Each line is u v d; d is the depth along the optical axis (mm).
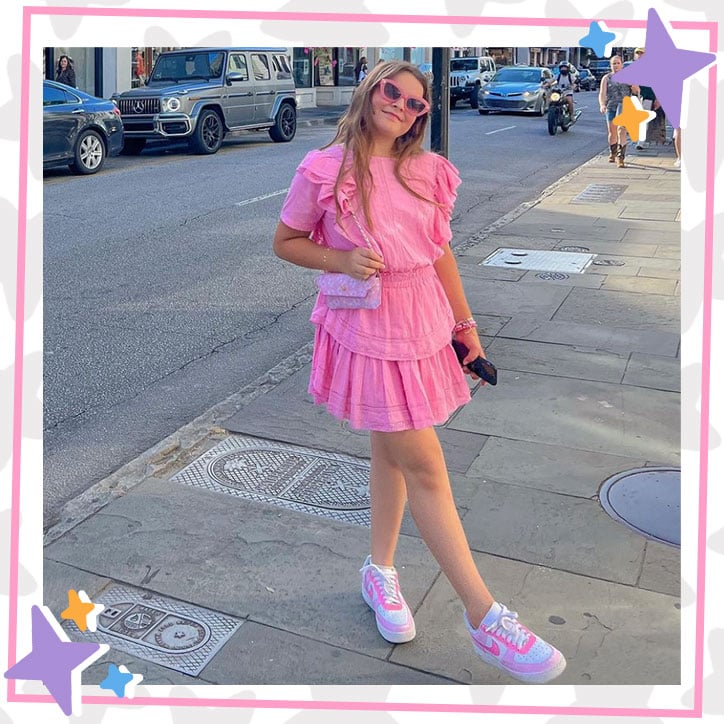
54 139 12664
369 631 2883
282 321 6488
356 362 2592
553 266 7805
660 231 9430
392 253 2510
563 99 20578
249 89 17141
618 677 2691
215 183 12602
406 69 2471
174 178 13062
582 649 2803
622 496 3730
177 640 2818
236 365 5555
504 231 9492
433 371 2637
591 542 3391
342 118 2562
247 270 7934
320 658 2760
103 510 3580
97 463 4176
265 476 3912
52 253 8305
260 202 11164
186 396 5027
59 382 5184
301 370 5258
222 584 3107
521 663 2572
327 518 3562
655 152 16953
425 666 2738
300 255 2615
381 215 2498
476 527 3482
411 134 2549
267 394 4863
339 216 2504
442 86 5891
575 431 4371
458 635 2879
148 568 3188
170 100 15461
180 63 16828
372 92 2463
